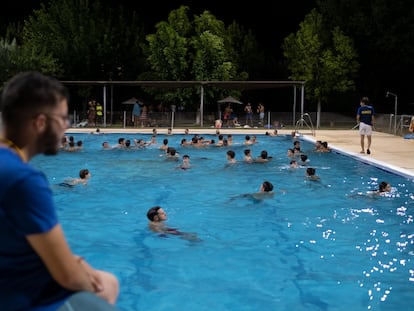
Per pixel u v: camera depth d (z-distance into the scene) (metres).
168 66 33.69
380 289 5.53
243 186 11.73
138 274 6.02
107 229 8.06
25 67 31.28
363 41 34.94
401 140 21.58
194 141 19.31
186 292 5.45
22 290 1.88
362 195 10.58
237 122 33.00
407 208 9.46
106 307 1.96
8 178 1.74
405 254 6.79
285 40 36.28
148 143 19.62
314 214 9.05
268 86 30.91
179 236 7.66
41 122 1.88
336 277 5.91
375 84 36.94
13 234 1.79
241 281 5.78
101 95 37.72
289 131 27.44
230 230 8.00
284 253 6.84
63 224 8.36
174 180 12.55
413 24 33.25
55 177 12.98
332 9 35.25
